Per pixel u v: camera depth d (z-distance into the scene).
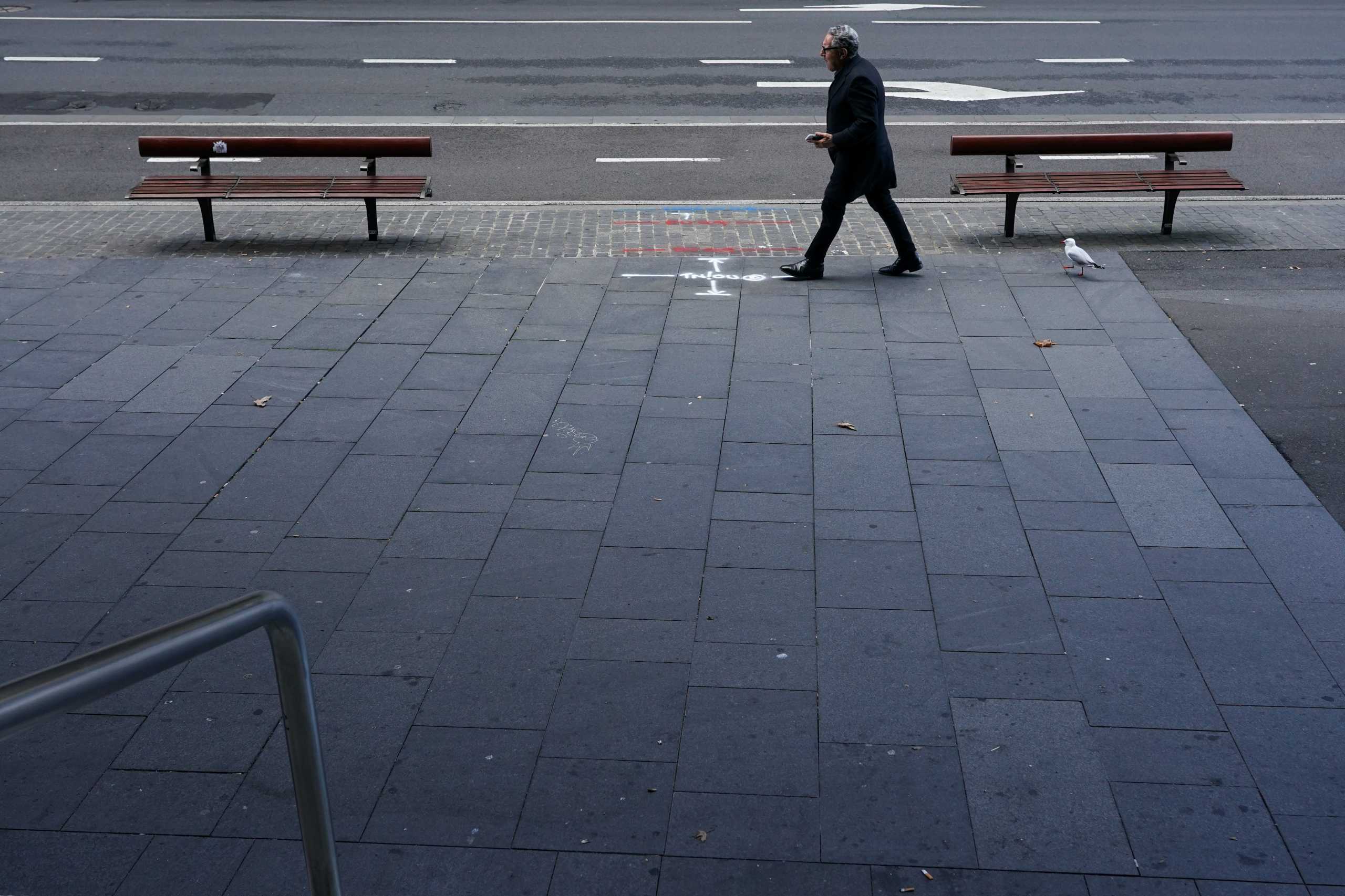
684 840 4.05
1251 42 20.83
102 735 4.57
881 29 22.12
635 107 16.39
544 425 7.25
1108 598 5.42
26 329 8.86
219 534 6.04
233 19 22.75
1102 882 3.85
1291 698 4.74
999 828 4.09
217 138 11.34
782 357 8.27
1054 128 15.33
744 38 21.25
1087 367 8.08
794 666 4.96
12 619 5.33
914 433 7.11
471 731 4.59
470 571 5.69
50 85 17.50
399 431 7.18
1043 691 4.80
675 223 11.73
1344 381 7.81
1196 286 9.74
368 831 4.09
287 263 10.43
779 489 6.45
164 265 10.39
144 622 5.32
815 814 4.16
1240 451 6.84
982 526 6.05
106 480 6.61
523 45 20.56
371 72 18.38
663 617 5.32
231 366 8.18
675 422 7.26
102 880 3.88
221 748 4.51
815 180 13.30
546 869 3.92
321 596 5.49
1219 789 4.26
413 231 11.51
